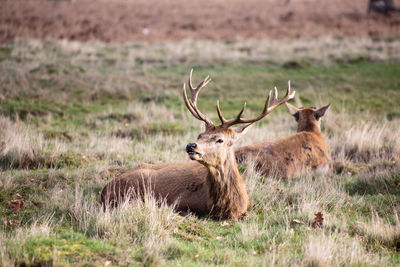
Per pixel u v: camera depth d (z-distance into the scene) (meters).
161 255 18.47
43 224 20.66
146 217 21.23
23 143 36.00
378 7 136.00
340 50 88.25
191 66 77.69
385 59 81.94
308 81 69.44
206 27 117.06
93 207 23.56
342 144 38.28
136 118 52.16
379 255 20.00
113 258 17.62
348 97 62.31
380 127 44.59
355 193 28.48
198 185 24.42
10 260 16.83
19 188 27.25
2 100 54.44
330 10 146.62
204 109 57.12
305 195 26.72
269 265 17.94
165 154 36.31
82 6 157.25
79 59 79.50
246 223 23.52
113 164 34.03
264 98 61.72
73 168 32.84
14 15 119.94
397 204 25.62
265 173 30.59
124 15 136.00
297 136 32.53
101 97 61.53
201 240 20.94
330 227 22.27
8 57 75.69
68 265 16.56
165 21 125.94
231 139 23.33
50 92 60.22
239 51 89.44
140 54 85.56
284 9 153.38
